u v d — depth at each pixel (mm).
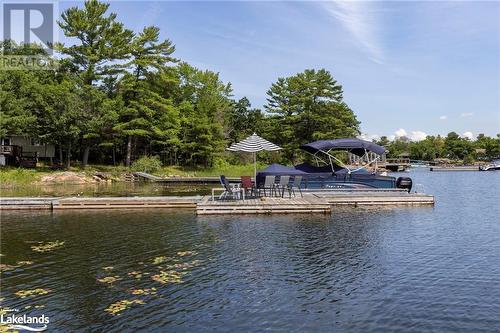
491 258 8617
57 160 37219
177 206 15766
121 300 6148
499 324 5438
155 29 38250
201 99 46469
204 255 8680
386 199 16422
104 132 35719
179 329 5227
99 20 34938
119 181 32062
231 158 48844
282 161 48406
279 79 47156
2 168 29719
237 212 13969
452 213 14789
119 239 10195
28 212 14773
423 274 7488
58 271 7543
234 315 5648
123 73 35969
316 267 7859
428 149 93500
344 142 18422
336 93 46031
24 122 28484
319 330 5227
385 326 5359
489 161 86375
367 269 7758
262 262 8172
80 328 5254
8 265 7922
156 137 39344
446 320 5555
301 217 13508
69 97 30812
